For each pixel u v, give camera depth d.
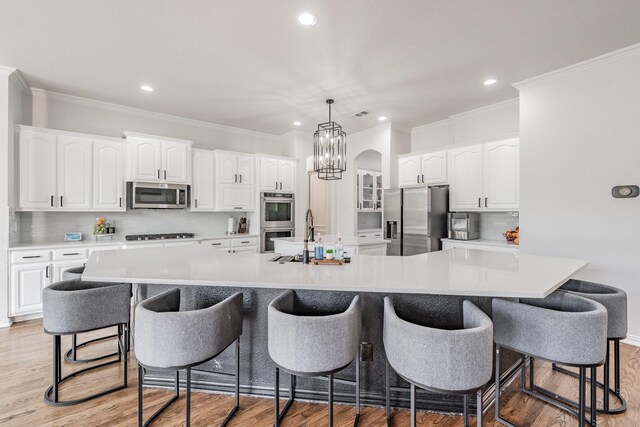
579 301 1.71
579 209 2.98
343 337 1.48
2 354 2.61
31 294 3.31
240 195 5.09
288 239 4.22
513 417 1.85
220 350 1.63
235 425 1.78
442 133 4.88
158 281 1.75
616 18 2.28
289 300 1.87
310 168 6.70
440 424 1.79
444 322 1.87
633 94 2.69
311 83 3.46
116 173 4.03
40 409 1.90
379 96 3.83
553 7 2.17
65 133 3.68
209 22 2.37
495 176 3.93
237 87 3.58
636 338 2.70
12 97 3.26
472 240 4.23
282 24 2.39
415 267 2.09
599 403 1.97
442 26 2.40
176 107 4.29
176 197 4.46
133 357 2.59
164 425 1.77
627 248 2.72
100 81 3.45
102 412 1.88
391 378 1.95
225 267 2.10
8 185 3.18
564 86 3.08
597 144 2.88
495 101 4.00
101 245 3.77
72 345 2.67
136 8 2.21
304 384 2.05
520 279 1.71
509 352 2.19
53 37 2.58
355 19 2.32
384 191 5.08
